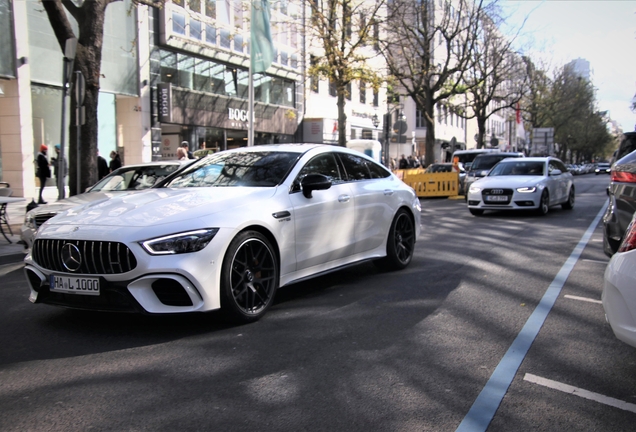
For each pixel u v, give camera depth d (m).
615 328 3.22
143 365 3.79
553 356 4.00
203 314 4.99
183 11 24.14
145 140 22.84
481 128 37.31
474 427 2.94
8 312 5.26
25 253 8.23
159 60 23.53
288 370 3.70
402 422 2.98
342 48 20.80
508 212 15.27
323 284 6.30
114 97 21.84
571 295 5.76
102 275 4.17
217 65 26.83
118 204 4.80
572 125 74.31
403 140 21.80
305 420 3.00
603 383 3.53
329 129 34.16
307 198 5.43
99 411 3.10
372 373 3.65
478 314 5.04
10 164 18.28
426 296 5.70
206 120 25.97
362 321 4.82
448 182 22.06
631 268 3.13
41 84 18.95
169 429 2.89
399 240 7.05
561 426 2.96
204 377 3.58
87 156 11.20
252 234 4.68
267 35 16.52
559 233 10.56
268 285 4.91
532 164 14.99
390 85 27.25
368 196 6.36
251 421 2.98
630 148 8.79
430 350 4.10
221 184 5.49
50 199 18.75
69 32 11.20
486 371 3.71
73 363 3.85
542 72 48.31
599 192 24.69
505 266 7.29
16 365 3.82
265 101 30.59
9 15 17.72
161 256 4.13
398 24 25.69
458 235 10.39
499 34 34.69
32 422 2.97
